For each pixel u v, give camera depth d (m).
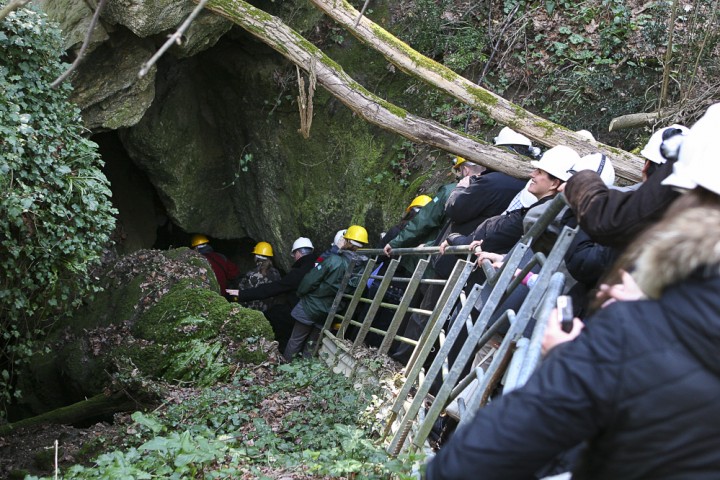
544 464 1.37
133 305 7.54
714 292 1.26
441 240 6.55
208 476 3.86
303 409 5.78
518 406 1.37
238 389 6.55
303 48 6.70
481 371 3.26
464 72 10.38
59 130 6.14
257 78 10.47
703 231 1.30
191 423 5.69
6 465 6.03
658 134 3.43
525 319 2.74
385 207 10.27
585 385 1.33
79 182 6.18
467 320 4.22
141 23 7.47
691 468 1.26
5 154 5.45
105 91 8.08
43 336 7.45
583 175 2.63
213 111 11.05
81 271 6.45
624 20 9.78
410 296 6.04
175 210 10.83
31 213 5.80
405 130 6.56
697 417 1.25
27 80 6.00
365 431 5.27
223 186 11.32
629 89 9.41
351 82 6.62
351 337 8.43
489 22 10.38
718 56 8.66
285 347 9.30
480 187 5.96
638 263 1.39
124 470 3.59
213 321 7.24
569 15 10.17
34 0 6.85
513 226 4.94
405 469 3.47
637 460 1.30
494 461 1.36
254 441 5.14
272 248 10.99
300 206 10.74
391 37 6.61
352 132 10.58
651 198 2.33
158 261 7.95
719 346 1.24
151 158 10.38
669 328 1.29
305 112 6.79
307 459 4.27
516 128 6.54
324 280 8.49
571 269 3.36
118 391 6.92
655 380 1.28
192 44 8.48
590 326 1.40
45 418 6.81
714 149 1.48
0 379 7.09
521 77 10.08
